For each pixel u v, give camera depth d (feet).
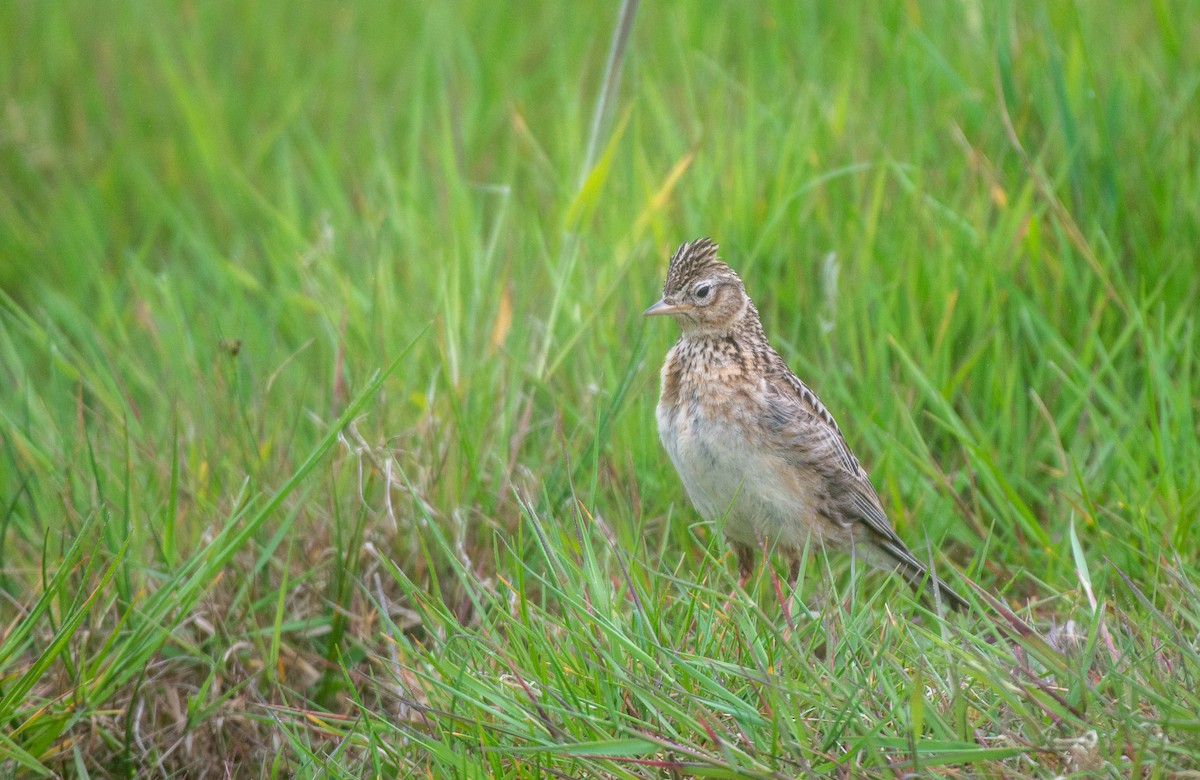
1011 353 38.32
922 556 33.99
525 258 43.27
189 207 51.80
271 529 33.99
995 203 41.75
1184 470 33.73
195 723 30.35
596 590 27.30
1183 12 47.55
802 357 37.68
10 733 28.99
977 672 23.89
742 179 42.39
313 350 41.70
